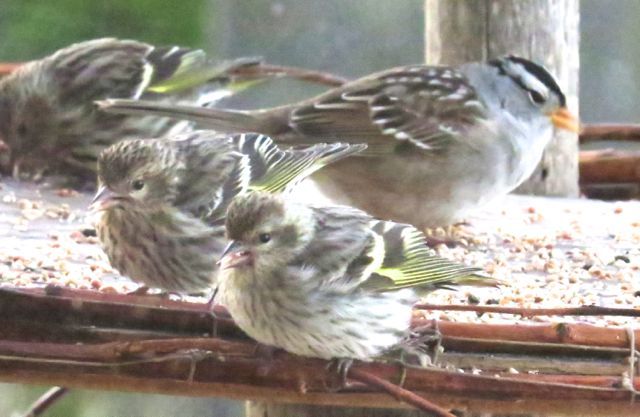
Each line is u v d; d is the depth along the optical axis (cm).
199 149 1054
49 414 1662
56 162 1404
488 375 855
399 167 1288
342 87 1324
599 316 921
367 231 934
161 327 884
